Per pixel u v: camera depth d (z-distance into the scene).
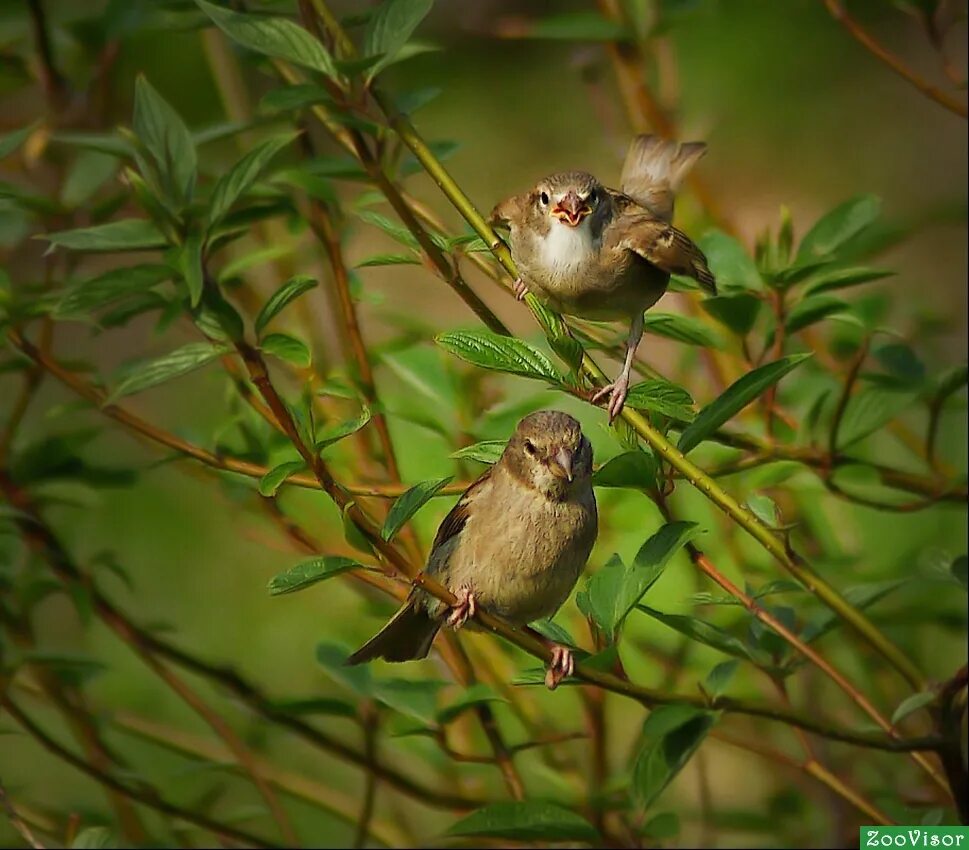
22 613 9.20
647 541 6.81
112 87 11.14
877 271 8.15
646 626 10.70
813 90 19.67
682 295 10.65
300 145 9.70
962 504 9.26
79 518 13.50
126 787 8.82
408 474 10.61
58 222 9.52
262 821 11.47
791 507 10.29
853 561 9.68
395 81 19.53
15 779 11.48
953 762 7.58
